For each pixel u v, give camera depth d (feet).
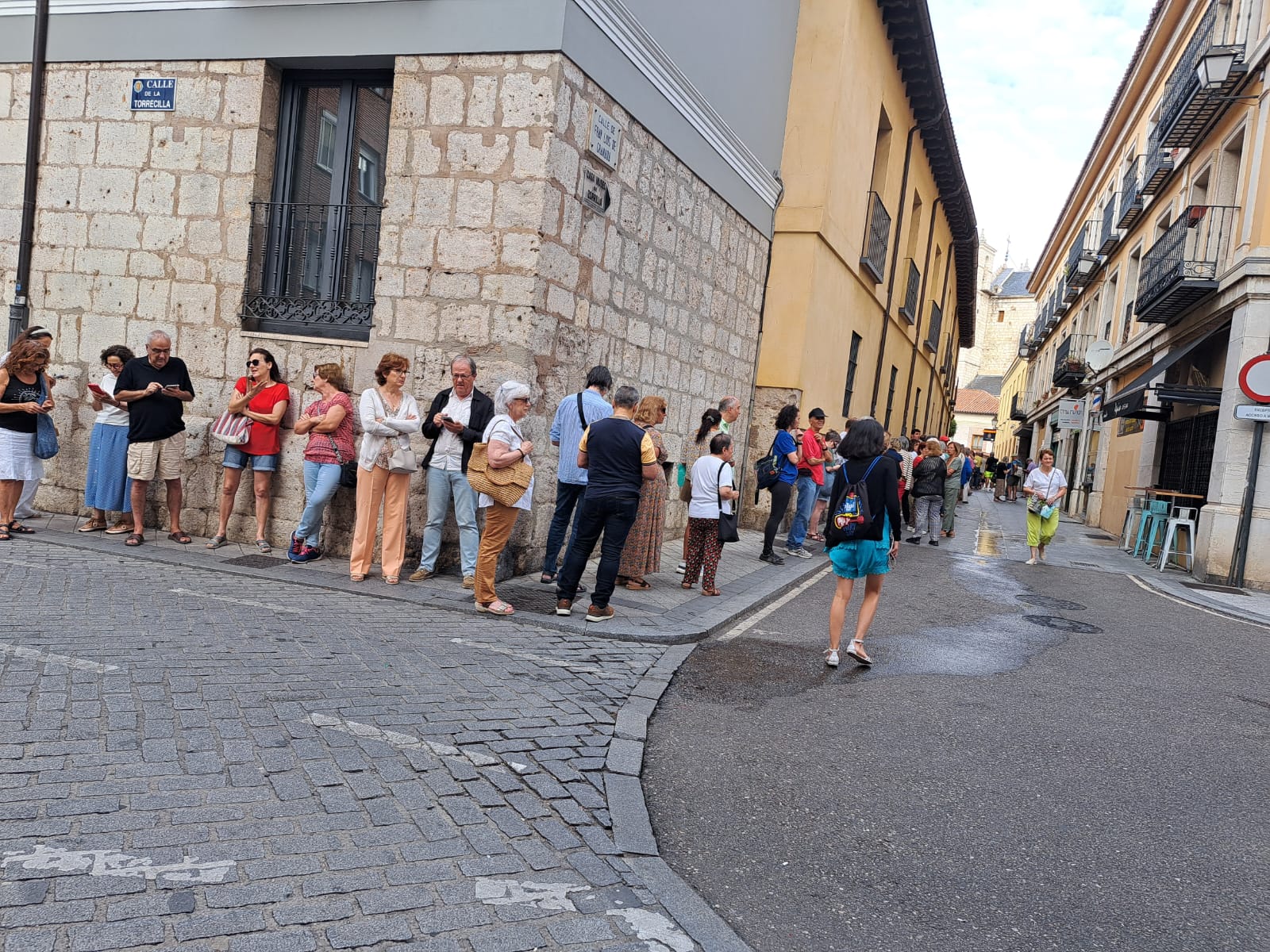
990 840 11.69
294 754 11.89
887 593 30.68
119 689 13.55
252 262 27.09
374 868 9.38
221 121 27.02
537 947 8.35
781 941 9.09
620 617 22.09
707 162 34.78
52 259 28.76
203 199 27.27
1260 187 41.65
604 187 26.91
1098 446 78.48
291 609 19.60
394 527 23.39
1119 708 18.25
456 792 11.41
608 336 28.55
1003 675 20.31
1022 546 52.01
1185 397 44.47
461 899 9.01
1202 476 47.96
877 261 57.93
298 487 26.35
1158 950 9.33
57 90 28.50
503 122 24.13
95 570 21.75
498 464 20.18
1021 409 155.63
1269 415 38.68
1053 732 16.33
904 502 48.83
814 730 15.51
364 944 8.06
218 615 18.45
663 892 9.68
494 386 24.30
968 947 9.19
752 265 41.73
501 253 24.20
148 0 27.35
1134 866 11.23
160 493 27.94
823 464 37.96
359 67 26.12
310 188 27.37
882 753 14.61
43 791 10.20
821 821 11.92
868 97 51.08
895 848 11.29
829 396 50.88
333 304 26.48
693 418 36.45
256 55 26.50
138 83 27.66
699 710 16.10
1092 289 89.15
